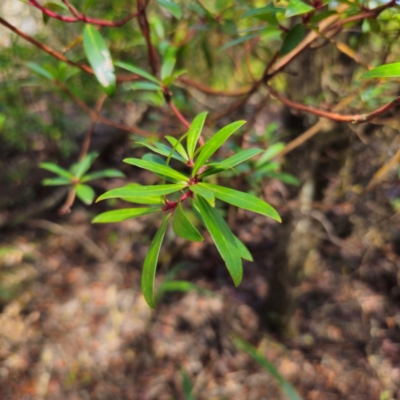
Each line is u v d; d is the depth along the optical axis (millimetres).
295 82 920
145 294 303
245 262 1727
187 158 341
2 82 1045
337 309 1573
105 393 1208
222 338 1446
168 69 480
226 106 1301
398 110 835
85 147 692
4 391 1153
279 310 1449
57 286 1532
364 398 1279
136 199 340
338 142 1003
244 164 653
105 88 417
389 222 1447
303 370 1365
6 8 1255
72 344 1333
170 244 1679
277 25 460
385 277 1608
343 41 800
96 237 1757
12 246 1611
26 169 1756
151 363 1331
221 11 600
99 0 1055
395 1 403
